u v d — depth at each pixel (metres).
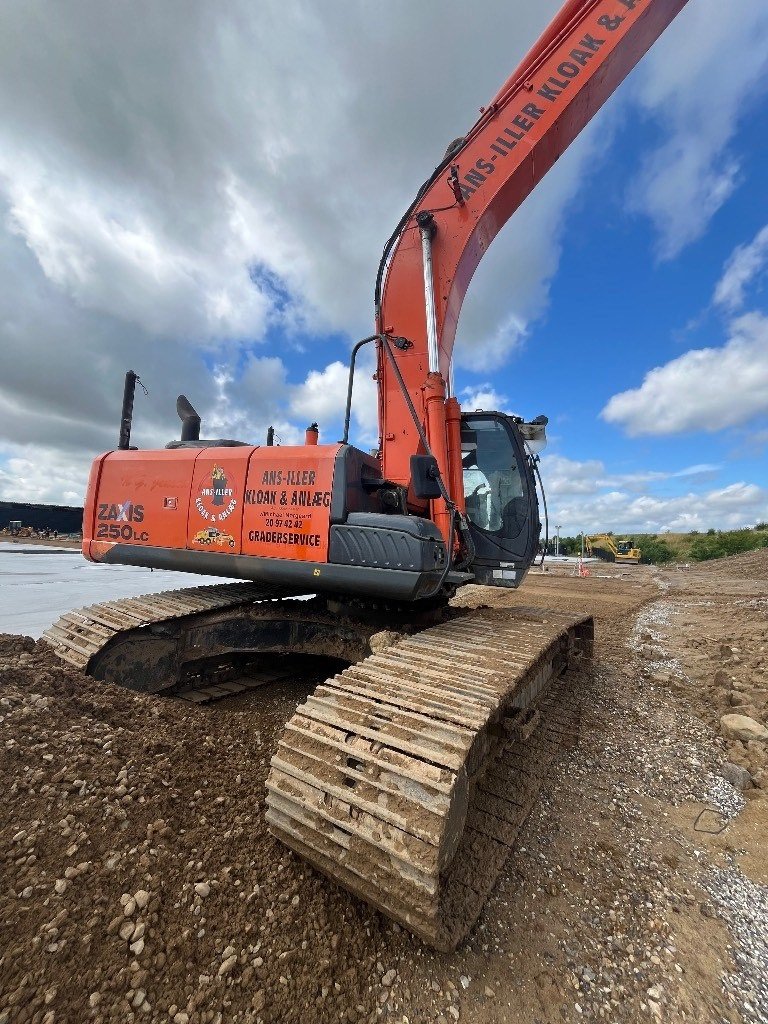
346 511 3.79
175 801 2.64
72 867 2.12
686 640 7.98
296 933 2.04
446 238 4.72
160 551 4.54
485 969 1.98
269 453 4.16
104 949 1.83
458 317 5.25
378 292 5.06
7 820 2.25
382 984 1.90
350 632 4.50
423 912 1.83
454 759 2.07
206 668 4.96
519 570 4.86
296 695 4.94
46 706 3.10
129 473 4.82
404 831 1.93
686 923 2.25
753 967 2.03
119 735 3.07
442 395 4.42
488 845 2.60
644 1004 1.85
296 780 2.29
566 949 2.10
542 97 4.56
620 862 2.67
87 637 4.04
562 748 3.96
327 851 2.11
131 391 5.32
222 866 2.29
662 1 4.31
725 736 4.24
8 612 7.88
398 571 3.48
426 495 3.59
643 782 3.51
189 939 1.93
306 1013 1.74
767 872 2.60
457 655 3.15
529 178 4.80
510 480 5.01
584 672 5.73
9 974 1.69
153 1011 1.67
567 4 4.51
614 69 4.63
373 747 2.24
